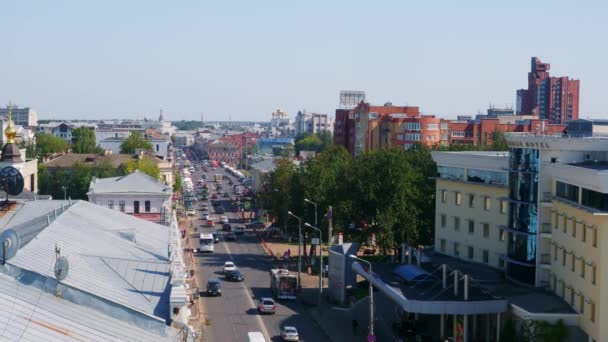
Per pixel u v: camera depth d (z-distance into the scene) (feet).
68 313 108.37
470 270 286.66
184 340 123.03
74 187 557.74
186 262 395.34
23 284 109.19
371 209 367.86
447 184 329.93
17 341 93.56
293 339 248.73
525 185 254.06
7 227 190.70
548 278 250.16
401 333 258.98
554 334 213.46
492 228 298.56
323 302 312.50
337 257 310.45
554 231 244.83
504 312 233.35
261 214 614.34
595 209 208.33
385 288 250.37
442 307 228.02
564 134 311.06
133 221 226.99
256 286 344.90
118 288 139.03
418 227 351.05
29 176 394.11
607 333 203.72
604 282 203.21
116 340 107.45
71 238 163.53
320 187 401.70
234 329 264.31
